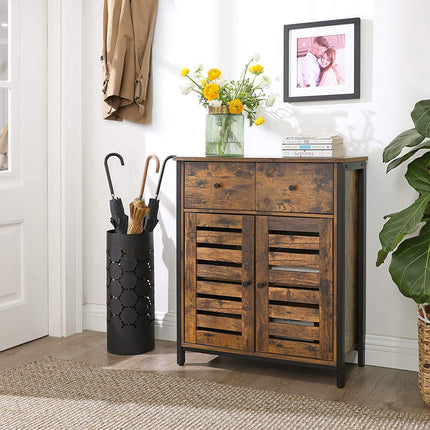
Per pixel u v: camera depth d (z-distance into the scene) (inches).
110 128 143.6
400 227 100.5
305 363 112.9
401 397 107.3
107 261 131.0
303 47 123.7
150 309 132.0
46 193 142.1
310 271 111.5
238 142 119.1
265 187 112.7
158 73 137.6
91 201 147.1
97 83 143.9
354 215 116.6
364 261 119.9
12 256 134.3
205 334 120.6
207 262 120.6
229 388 111.0
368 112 120.4
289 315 113.2
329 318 110.2
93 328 148.6
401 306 120.7
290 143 113.4
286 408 102.5
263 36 127.6
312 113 124.9
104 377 116.3
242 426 95.9
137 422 97.3
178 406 103.3
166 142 138.3
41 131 139.9
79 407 102.7
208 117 119.6
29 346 135.8
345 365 122.1
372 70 119.5
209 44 132.5
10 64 131.4
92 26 143.5
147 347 131.7
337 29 120.6
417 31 115.8
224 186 116.2
